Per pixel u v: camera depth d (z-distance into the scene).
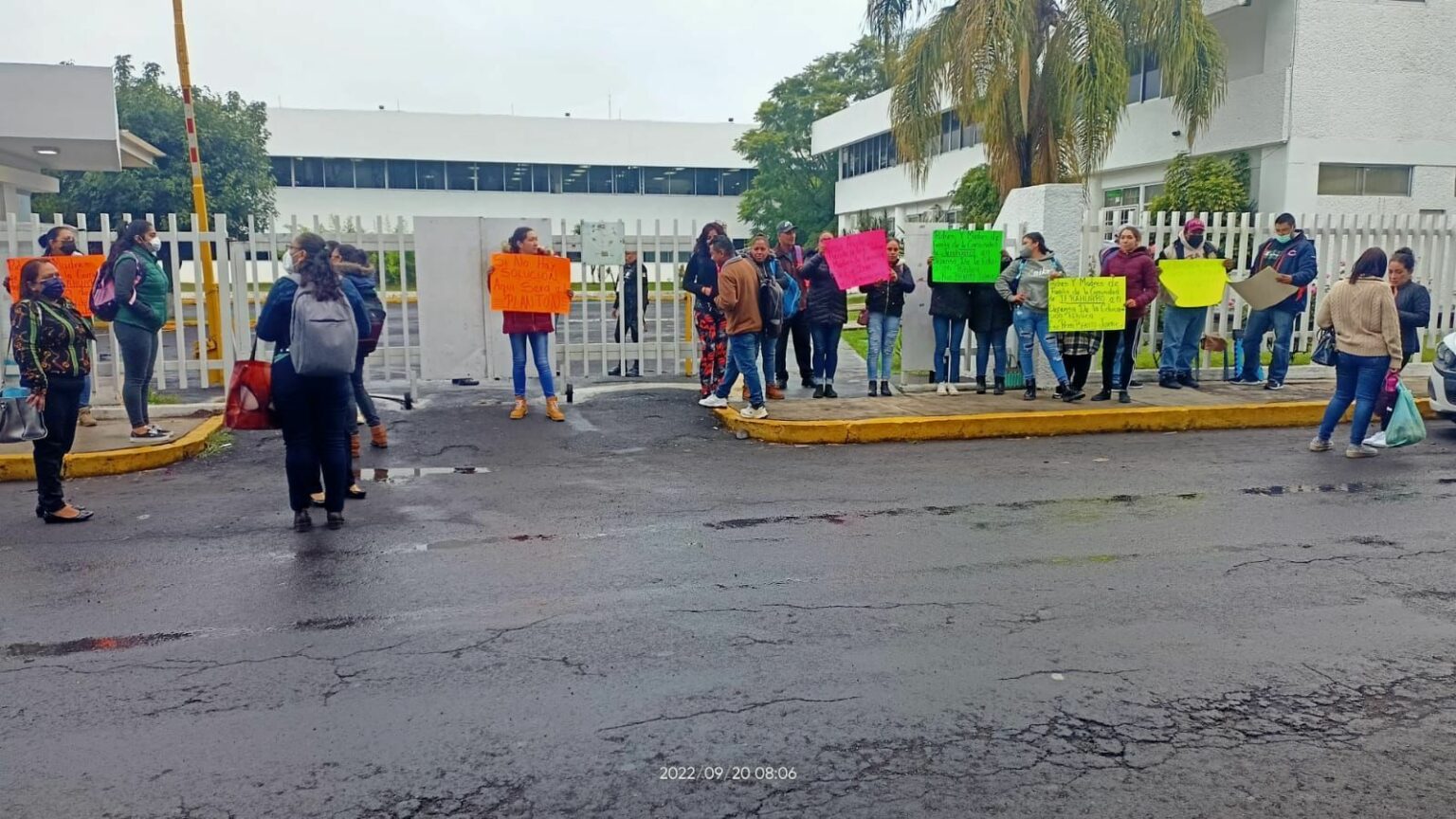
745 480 8.19
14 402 6.56
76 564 6.01
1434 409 9.84
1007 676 4.44
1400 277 9.70
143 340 8.96
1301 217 12.67
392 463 8.74
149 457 8.62
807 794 3.52
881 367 11.47
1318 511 7.12
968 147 33.41
